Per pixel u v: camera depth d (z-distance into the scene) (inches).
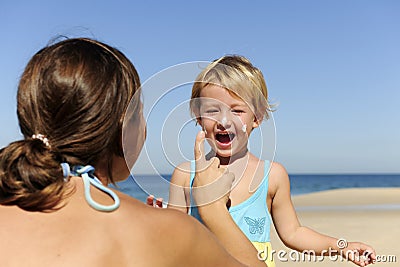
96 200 55.6
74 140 56.0
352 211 598.2
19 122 58.9
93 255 51.8
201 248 57.4
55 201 54.4
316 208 642.8
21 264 50.5
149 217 56.4
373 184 2760.8
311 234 125.6
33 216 53.7
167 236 55.7
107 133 57.4
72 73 56.3
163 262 54.4
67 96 55.6
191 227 57.7
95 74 57.0
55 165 54.6
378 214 559.8
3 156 54.5
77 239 52.5
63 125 56.0
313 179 3211.1
